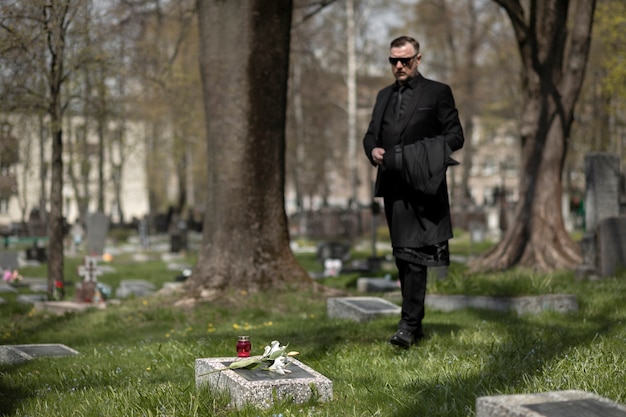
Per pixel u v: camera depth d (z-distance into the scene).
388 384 5.47
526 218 18.36
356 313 10.21
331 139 66.12
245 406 4.76
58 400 5.59
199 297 12.95
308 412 4.64
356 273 23.88
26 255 32.94
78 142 34.19
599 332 7.59
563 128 18.53
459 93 54.62
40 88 16.78
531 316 9.35
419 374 5.82
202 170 61.06
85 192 46.91
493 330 8.02
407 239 6.69
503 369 5.69
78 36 16.72
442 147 6.61
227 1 13.48
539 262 17.95
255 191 13.44
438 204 6.66
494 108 59.62
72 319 12.64
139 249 40.38
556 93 18.50
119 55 19.22
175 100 23.12
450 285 11.05
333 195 91.50
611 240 14.64
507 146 77.56
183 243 37.66
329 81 54.44
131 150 36.66
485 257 18.70
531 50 18.55
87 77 19.11
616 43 30.62
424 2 51.66
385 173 6.71
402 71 6.89
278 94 13.70
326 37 50.84
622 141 41.31
